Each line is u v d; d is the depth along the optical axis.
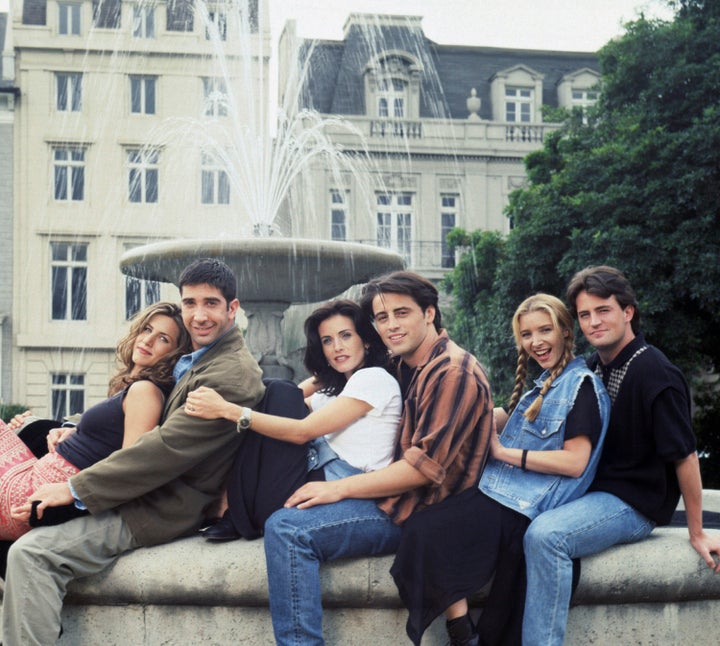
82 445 2.79
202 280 2.81
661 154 12.74
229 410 2.67
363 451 2.79
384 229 26.73
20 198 25.45
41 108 25.59
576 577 2.63
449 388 2.63
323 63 27.81
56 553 2.55
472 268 17.28
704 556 2.74
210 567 2.64
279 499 2.71
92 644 2.67
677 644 2.78
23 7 25.95
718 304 12.41
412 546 2.57
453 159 27.16
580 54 31.36
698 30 13.70
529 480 2.74
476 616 2.73
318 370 3.10
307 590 2.53
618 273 2.88
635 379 2.78
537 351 2.90
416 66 28.09
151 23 25.70
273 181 8.69
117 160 25.64
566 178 13.94
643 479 2.76
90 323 25.64
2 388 25.17
